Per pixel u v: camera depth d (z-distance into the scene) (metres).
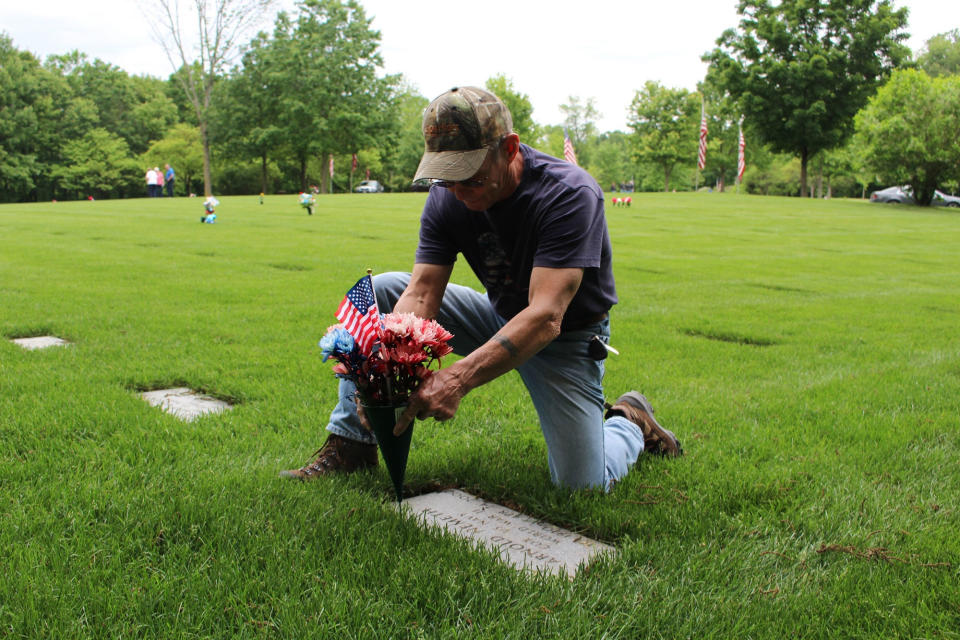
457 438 3.84
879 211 37.94
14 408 3.94
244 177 79.50
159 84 90.62
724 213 34.56
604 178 99.81
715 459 3.61
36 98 67.12
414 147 85.19
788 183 83.44
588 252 2.67
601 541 2.75
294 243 16.75
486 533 2.78
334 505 2.82
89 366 5.10
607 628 2.05
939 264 17.08
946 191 61.84
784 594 2.29
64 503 2.69
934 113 41.53
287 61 63.81
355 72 66.25
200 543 2.45
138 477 3.02
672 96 70.00
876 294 11.68
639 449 3.52
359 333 2.49
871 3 51.38
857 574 2.43
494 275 3.06
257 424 3.96
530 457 3.57
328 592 2.13
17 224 20.89
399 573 2.28
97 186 70.75
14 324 6.59
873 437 4.03
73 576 2.17
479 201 2.68
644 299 10.25
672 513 2.90
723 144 74.19
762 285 12.37
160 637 1.93
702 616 2.13
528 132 73.38
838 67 50.50
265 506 2.72
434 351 2.56
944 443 3.95
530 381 3.07
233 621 2.01
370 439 3.24
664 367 5.90
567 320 2.95
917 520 2.89
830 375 5.72
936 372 5.90
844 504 3.03
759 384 5.41
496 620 2.05
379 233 19.81
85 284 9.63
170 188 52.69
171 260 12.87
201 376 4.92
